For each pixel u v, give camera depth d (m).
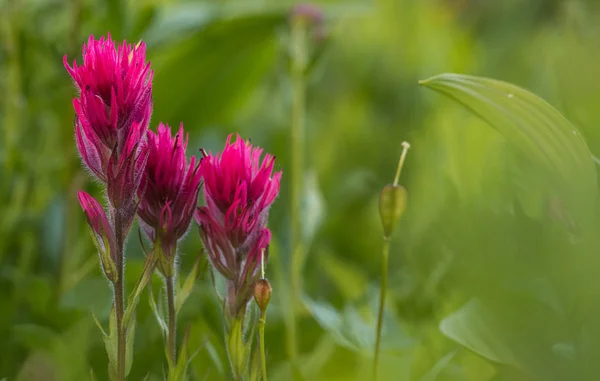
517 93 0.74
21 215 1.02
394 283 1.01
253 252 0.75
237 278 0.75
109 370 0.74
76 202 1.01
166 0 1.28
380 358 0.86
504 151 0.80
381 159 1.51
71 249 1.00
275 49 1.25
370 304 0.90
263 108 1.44
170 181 0.74
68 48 1.06
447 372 0.84
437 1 1.91
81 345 0.87
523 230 0.73
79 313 0.92
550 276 0.72
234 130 1.35
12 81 1.02
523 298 0.73
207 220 0.75
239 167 0.75
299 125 1.02
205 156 0.75
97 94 0.73
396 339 0.85
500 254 0.73
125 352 0.74
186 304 0.88
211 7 1.18
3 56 1.09
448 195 0.82
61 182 1.07
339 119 1.63
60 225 1.06
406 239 1.03
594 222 0.72
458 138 0.96
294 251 0.93
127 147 0.73
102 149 0.73
